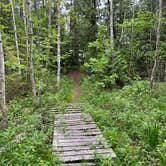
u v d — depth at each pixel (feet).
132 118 29.19
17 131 25.29
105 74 57.67
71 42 96.53
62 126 29.09
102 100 42.83
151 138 22.04
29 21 43.39
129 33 78.02
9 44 65.51
